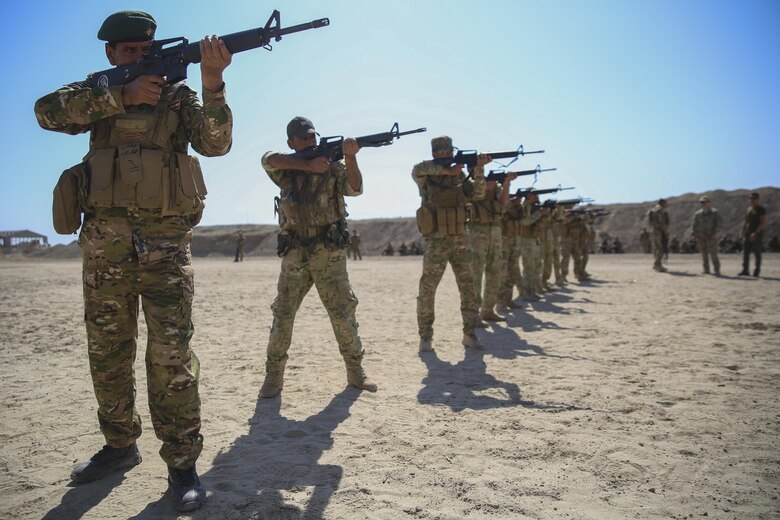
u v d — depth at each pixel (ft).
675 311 29.12
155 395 8.77
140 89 8.47
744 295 34.68
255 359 19.01
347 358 15.24
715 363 17.81
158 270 8.84
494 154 24.88
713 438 11.37
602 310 30.50
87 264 8.93
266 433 11.89
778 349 19.70
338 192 14.46
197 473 9.89
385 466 10.11
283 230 14.53
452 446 11.07
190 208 9.10
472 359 19.03
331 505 8.61
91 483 9.48
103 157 8.79
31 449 10.97
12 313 30.30
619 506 8.56
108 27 9.11
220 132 8.86
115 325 9.19
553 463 10.21
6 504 8.66
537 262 36.65
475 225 25.55
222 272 74.23
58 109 8.48
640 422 12.39
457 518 8.19
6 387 15.42
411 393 14.96
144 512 8.41
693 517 8.21
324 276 14.47
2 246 286.66
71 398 14.38
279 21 8.92
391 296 39.55
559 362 18.37
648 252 120.16
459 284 20.77
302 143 14.43
